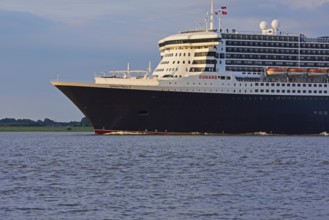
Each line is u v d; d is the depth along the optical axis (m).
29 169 137.00
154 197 98.62
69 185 110.88
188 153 179.00
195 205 92.25
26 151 197.00
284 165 145.62
